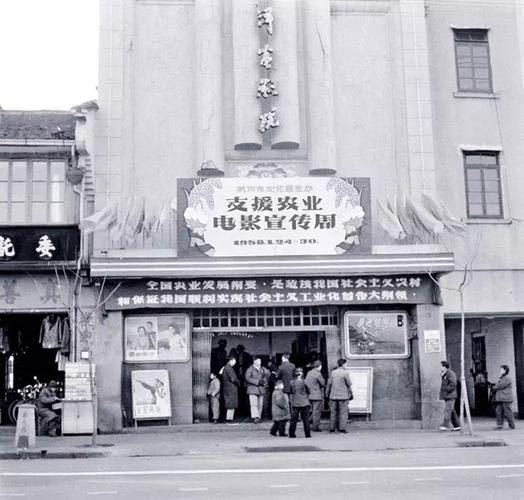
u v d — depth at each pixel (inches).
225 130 870.4
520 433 769.6
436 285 838.5
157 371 824.3
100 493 437.7
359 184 826.2
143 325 834.2
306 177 822.5
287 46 868.6
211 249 806.5
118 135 856.3
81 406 794.2
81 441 736.3
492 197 933.8
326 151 859.4
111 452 653.3
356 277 839.1
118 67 869.8
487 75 959.6
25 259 813.9
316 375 815.7
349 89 894.4
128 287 820.6
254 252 809.5
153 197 853.8
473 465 542.0
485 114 944.9
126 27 882.1
